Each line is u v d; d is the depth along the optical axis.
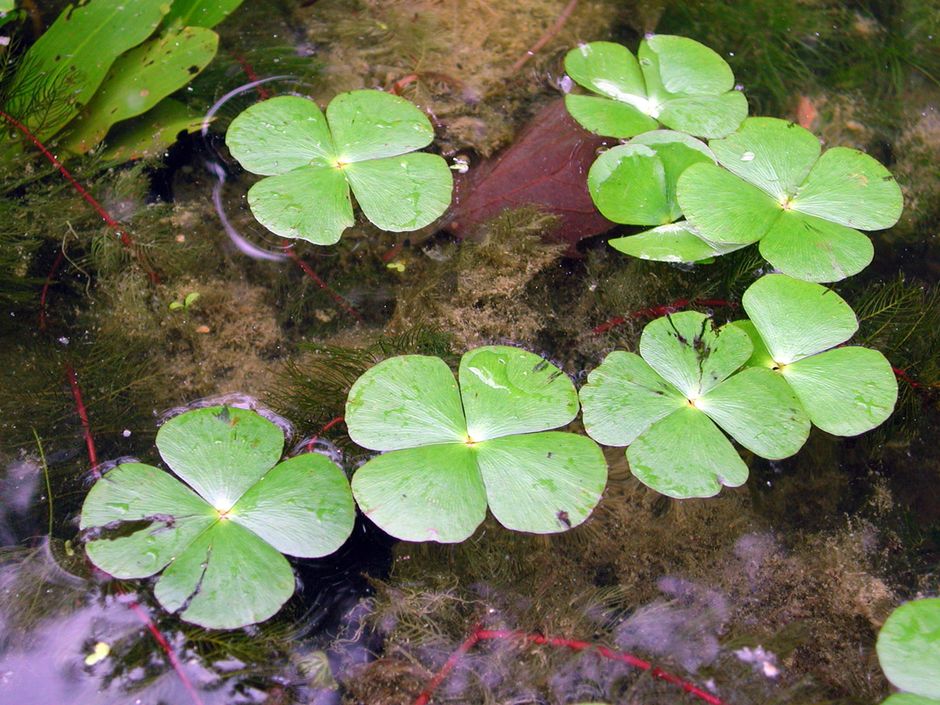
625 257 0.50
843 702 0.43
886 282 0.50
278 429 0.45
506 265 0.50
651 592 0.45
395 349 0.48
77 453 0.46
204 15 0.53
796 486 0.47
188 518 0.43
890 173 0.50
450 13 0.56
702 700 0.43
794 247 0.48
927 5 0.57
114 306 0.49
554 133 0.52
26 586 0.43
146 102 0.51
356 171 0.49
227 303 0.50
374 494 0.43
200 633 0.43
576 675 0.43
